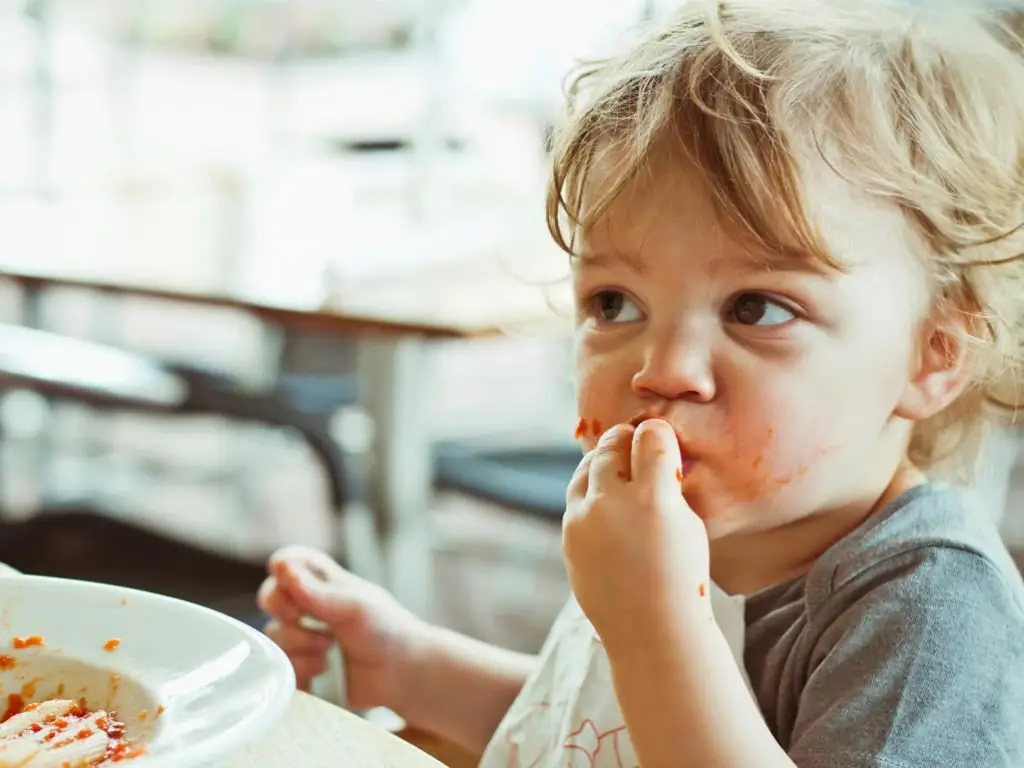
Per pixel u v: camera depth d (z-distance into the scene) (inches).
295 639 38.7
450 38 161.0
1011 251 31.3
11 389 87.9
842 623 29.0
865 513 30.7
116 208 143.9
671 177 28.0
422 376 74.3
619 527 26.2
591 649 34.6
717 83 28.8
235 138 193.0
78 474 135.3
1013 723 27.0
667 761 25.5
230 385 89.9
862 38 30.9
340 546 80.4
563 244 31.8
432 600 104.2
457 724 38.6
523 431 104.1
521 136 147.6
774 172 27.2
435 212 143.8
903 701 27.0
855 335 27.9
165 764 19.6
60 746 21.7
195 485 135.8
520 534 120.1
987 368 32.5
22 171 176.9
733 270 27.5
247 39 199.6
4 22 183.3
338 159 168.6
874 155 28.3
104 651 24.6
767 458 27.6
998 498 54.9
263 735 21.4
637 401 28.6
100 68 193.9
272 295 74.2
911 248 28.9
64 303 174.1
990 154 30.9
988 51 32.9
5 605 26.0
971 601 28.0
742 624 31.4
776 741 28.5
